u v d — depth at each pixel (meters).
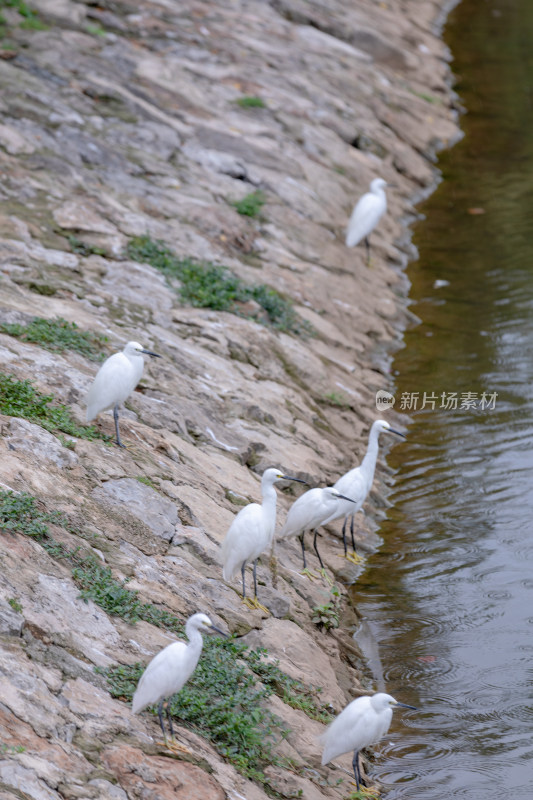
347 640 12.20
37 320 14.39
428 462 16.58
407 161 28.70
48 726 7.86
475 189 28.23
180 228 19.86
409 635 12.40
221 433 14.38
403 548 14.35
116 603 9.77
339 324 20.06
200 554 11.27
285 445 15.02
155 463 12.45
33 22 25.16
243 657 10.23
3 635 8.52
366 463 13.88
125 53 25.97
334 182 25.14
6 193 18.62
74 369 13.51
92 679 8.68
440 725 10.82
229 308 17.95
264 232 21.66
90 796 7.38
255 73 28.11
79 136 21.36
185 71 26.61
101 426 12.71
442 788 9.85
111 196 19.98
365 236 22.53
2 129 20.48
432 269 23.75
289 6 33.44
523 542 14.26
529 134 31.78
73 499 10.91
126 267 17.61
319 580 12.98
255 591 11.14
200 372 15.57
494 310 21.69
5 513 9.98
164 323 16.58
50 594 9.33
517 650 12.04
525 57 38.56
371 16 37.09
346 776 9.75
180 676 8.13
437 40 39.91
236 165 23.22
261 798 8.45
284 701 10.06
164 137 22.97
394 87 32.41
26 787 7.13
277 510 13.60
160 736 8.48
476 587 13.34
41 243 17.38
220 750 8.85
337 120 27.81
